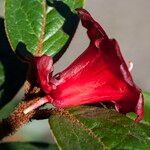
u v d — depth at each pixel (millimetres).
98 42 233
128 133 236
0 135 258
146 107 323
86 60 250
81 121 244
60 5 304
